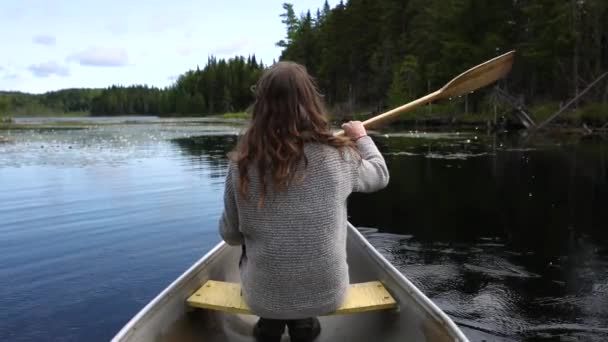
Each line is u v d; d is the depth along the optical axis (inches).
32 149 570.6
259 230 61.8
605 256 171.0
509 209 241.3
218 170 364.2
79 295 136.6
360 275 109.3
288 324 75.0
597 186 296.8
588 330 118.9
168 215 222.8
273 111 60.6
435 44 1307.8
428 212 236.5
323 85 1905.8
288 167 59.0
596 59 1001.5
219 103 3184.1
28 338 113.9
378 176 67.6
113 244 181.0
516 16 1111.0
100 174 347.6
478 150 505.7
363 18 1683.1
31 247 177.9
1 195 269.9
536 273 154.4
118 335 66.1
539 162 401.7
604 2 934.4
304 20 2475.4
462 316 127.0
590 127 772.0
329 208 61.3
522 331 119.0
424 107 1280.8
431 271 157.2
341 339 84.7
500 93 949.8
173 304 81.0
